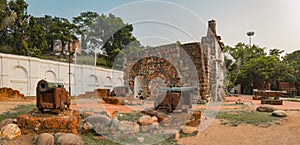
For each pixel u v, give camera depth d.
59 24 18.31
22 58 9.88
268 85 12.45
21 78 9.86
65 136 3.02
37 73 10.40
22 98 8.84
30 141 3.12
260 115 5.75
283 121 5.04
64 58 13.56
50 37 17.70
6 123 3.60
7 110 5.83
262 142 3.59
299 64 20.84
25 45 14.30
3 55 9.27
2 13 11.39
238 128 4.46
